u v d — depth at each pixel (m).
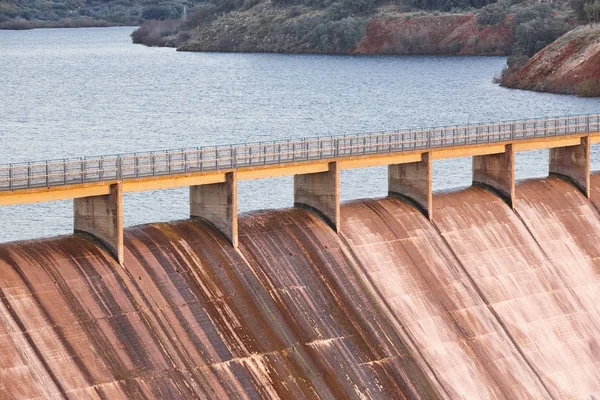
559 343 118.69
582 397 115.25
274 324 99.62
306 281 105.12
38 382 84.56
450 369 107.81
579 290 125.62
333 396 98.31
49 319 88.19
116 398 87.06
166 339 92.69
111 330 90.44
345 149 114.94
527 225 127.62
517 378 112.00
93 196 95.25
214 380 92.75
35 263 90.88
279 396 95.06
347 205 115.81
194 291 97.12
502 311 117.06
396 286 110.75
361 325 105.25
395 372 103.88
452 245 119.00
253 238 105.19
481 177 129.50
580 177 136.88
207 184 103.06
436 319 110.88
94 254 94.31
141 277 95.12
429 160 119.12
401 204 119.50
